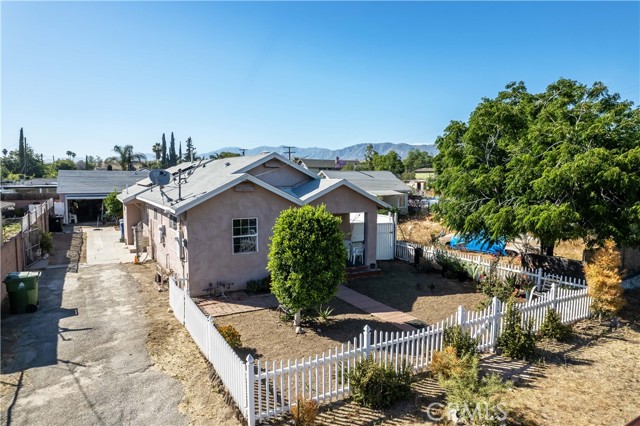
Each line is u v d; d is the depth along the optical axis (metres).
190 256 13.95
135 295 14.48
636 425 6.43
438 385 8.26
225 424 6.94
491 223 14.55
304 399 7.09
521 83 18.30
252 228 15.06
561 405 7.44
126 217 24.61
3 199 37.81
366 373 7.47
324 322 11.68
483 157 16.39
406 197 43.62
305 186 18.08
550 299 11.04
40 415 7.27
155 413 7.34
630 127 12.88
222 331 9.66
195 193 14.86
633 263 16.34
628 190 11.91
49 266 18.88
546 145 14.02
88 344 10.25
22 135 92.88
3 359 9.39
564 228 12.75
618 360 9.40
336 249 10.98
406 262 19.84
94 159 111.56
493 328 9.89
